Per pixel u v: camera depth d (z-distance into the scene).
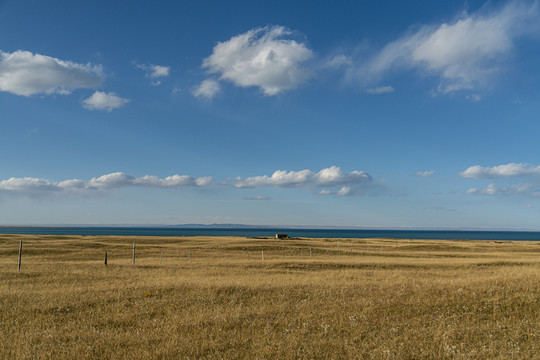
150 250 49.69
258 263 34.19
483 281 17.47
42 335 11.32
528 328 10.87
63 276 23.89
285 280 22.09
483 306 13.30
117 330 12.05
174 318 13.03
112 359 9.38
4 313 13.95
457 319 12.05
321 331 11.30
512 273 23.89
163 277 24.27
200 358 9.38
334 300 15.37
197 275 25.84
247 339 10.70
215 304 15.28
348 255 50.78
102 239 72.25
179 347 10.06
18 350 9.88
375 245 68.88
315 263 34.12
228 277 24.31
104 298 16.28
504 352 9.16
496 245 72.06
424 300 14.31
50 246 51.97
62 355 9.62
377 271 29.30
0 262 32.88
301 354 9.43
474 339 10.25
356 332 11.06
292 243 66.00
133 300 16.23
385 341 10.17
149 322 12.82
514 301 13.60
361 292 16.86
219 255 46.66
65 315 13.88
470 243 80.12
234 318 12.80
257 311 13.87
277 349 9.81
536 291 14.79
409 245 67.00
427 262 36.38
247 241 71.12
